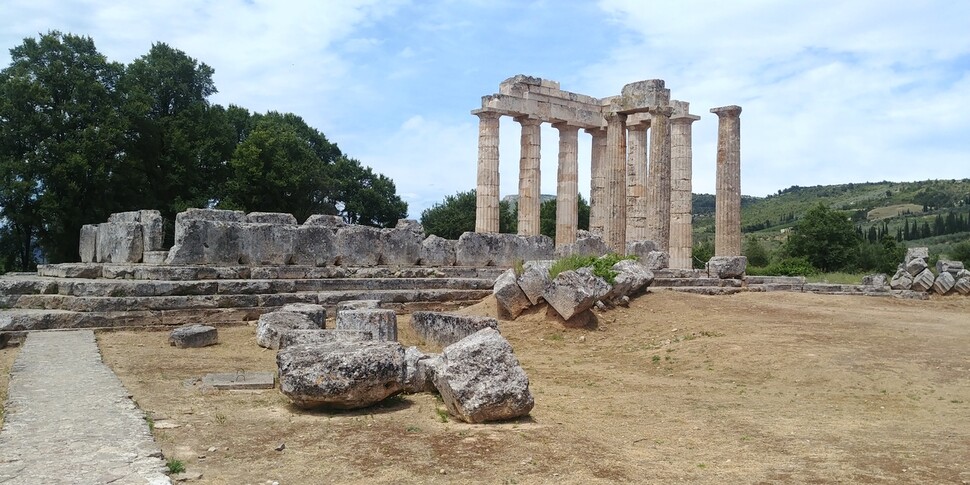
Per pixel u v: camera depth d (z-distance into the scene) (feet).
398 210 238.48
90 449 24.43
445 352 32.65
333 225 77.92
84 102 140.05
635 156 143.23
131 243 70.49
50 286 61.52
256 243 69.67
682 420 33.24
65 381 35.99
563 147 147.13
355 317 51.62
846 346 51.80
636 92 123.44
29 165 132.67
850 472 25.23
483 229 133.80
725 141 135.44
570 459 25.90
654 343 55.16
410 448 26.76
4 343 51.55
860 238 233.35
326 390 31.42
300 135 224.12
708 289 96.63
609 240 126.72
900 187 474.08
